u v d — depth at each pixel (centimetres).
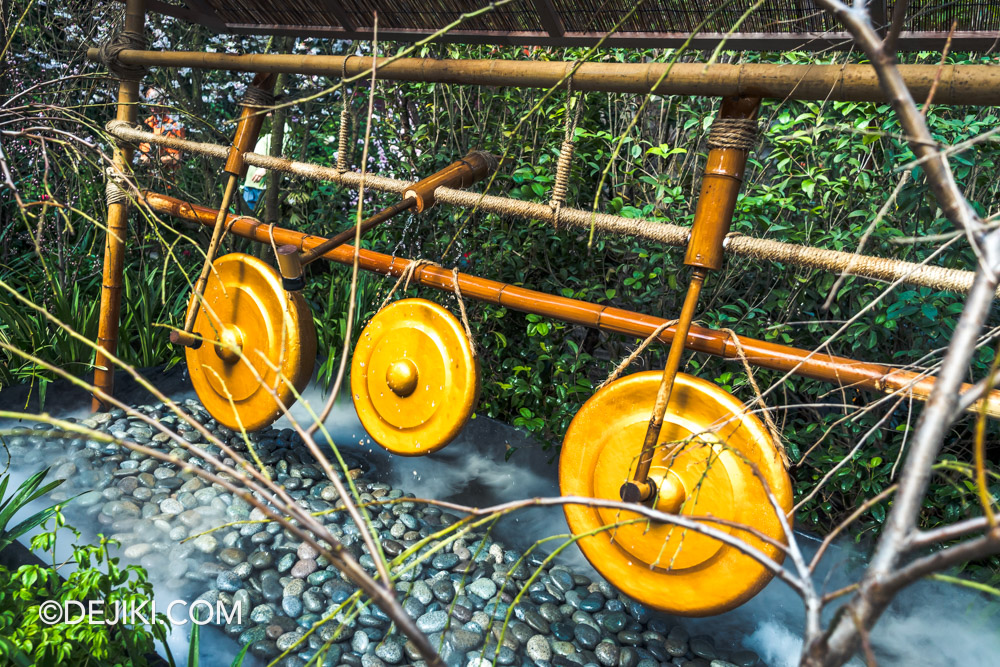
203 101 449
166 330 369
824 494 260
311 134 436
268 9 272
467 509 86
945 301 226
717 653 206
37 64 402
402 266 236
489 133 335
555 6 219
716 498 178
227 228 270
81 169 346
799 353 179
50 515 199
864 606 65
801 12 192
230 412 272
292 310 252
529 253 314
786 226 242
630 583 191
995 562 233
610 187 321
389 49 345
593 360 308
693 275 180
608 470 195
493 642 200
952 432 258
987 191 245
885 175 243
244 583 219
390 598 76
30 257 388
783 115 237
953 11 181
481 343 322
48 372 331
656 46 221
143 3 280
